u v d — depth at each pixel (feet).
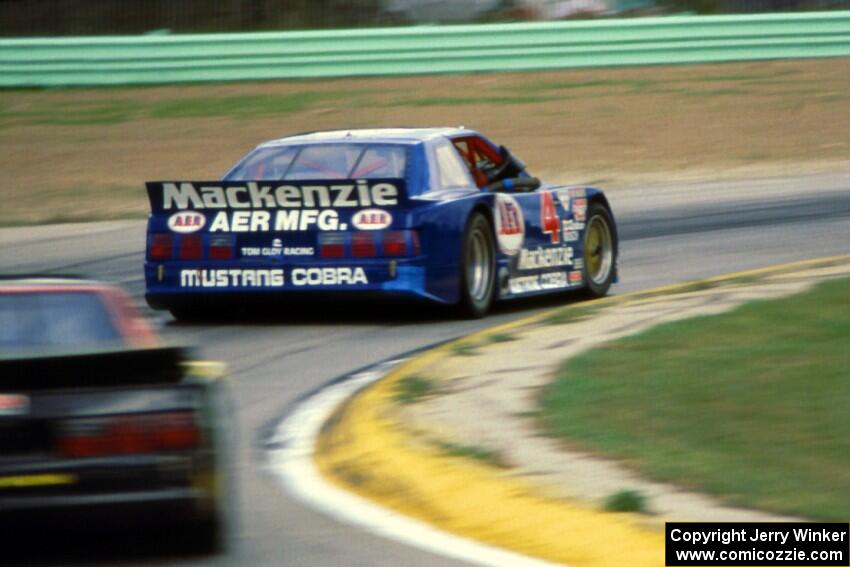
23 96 343.26
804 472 69.97
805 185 240.94
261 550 63.87
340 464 79.10
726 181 254.06
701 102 318.24
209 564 61.93
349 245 123.54
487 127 303.27
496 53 347.15
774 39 350.64
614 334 111.14
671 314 119.24
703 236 188.24
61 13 409.28
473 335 119.14
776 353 97.40
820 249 171.12
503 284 134.21
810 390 86.28
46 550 64.13
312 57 348.18
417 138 131.44
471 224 129.29
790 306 115.75
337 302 125.80
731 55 350.23
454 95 328.29
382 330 124.98
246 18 405.39
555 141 292.20
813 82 331.77
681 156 278.87
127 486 57.16
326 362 110.83
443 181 129.18
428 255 123.44
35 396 57.00
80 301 68.49
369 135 133.18
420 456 75.82
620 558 60.64
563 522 64.34
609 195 242.37
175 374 59.16
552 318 123.03
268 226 125.08
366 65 347.77
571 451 75.46
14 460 56.44
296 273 124.47
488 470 72.18
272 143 134.21
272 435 87.45
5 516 56.29
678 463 72.08
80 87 349.20
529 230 138.21
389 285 122.83
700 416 81.87
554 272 142.20
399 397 91.30
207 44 347.77
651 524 62.80
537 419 82.94
